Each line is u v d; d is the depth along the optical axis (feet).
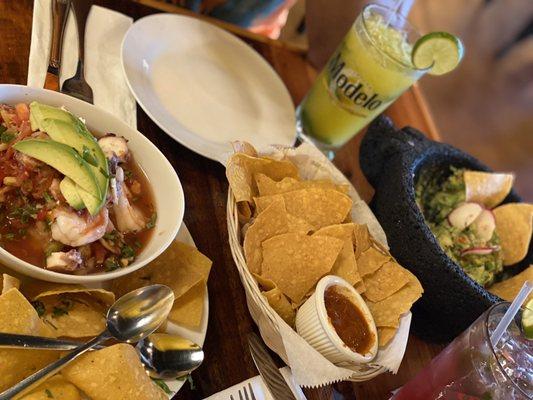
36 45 1.55
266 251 1.46
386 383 1.62
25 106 1.24
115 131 1.39
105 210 1.21
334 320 1.42
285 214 1.51
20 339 1.02
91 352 1.08
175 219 1.33
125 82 1.73
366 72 1.86
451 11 4.45
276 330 1.35
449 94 4.28
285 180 1.60
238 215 1.54
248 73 2.07
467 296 1.54
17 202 1.18
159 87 1.82
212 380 1.36
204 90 1.92
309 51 2.42
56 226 1.15
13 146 1.13
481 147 4.06
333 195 1.58
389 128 1.82
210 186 1.73
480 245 1.85
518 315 1.31
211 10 2.34
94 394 1.05
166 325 1.30
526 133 4.30
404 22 2.09
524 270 1.87
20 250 1.15
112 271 1.21
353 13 2.69
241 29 2.25
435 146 1.90
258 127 1.96
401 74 1.84
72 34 1.67
